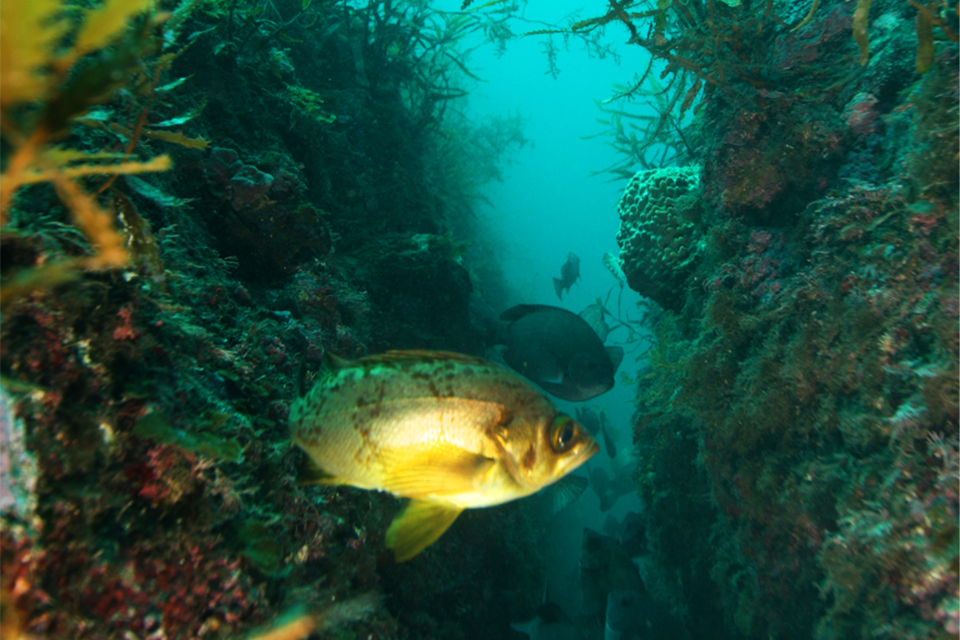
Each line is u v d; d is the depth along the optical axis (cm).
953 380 280
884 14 436
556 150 8262
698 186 567
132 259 194
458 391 164
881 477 312
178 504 171
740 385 431
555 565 1050
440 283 639
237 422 221
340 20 761
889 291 333
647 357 830
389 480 165
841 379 349
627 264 630
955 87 326
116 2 106
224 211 341
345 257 570
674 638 568
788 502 383
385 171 743
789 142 433
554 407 171
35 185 179
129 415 167
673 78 513
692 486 592
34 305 148
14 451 130
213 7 450
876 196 365
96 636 131
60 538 132
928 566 265
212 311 285
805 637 395
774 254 440
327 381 177
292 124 506
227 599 170
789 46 464
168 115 337
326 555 246
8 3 93
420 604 419
